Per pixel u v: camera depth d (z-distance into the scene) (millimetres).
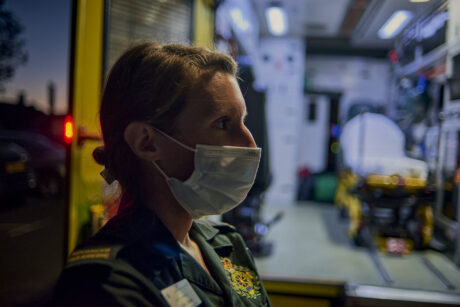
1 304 2889
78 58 2010
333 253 3191
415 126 2982
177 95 660
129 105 673
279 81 5676
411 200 2977
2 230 5148
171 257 649
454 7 2070
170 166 701
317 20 4789
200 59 699
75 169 2029
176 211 748
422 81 2682
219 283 729
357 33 4652
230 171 708
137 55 690
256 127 2756
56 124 9008
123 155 703
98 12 2094
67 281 536
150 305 537
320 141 6383
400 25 2969
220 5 2979
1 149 6141
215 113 686
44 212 6180
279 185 5777
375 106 4945
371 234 3334
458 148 2309
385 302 2100
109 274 531
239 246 916
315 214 5023
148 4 2412
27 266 3816
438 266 2590
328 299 2211
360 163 3449
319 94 6059
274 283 2277
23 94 8812
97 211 2076
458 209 2402
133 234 630
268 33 5492
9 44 8539
